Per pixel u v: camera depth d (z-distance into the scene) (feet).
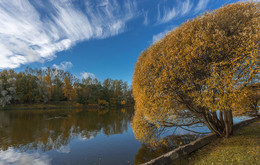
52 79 223.30
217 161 17.43
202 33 18.76
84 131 52.80
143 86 25.85
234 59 16.21
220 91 16.89
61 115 103.81
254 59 14.70
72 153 30.89
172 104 23.02
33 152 31.76
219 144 23.99
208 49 18.65
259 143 21.03
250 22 17.34
